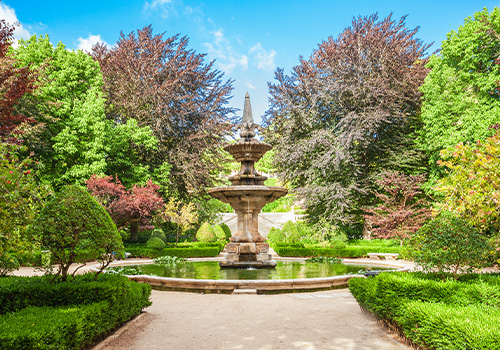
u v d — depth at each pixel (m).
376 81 24.89
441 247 6.18
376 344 5.20
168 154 28.83
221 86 31.25
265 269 12.69
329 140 26.45
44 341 3.69
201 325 6.18
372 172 29.45
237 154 14.45
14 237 4.83
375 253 20.44
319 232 26.19
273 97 29.17
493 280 5.84
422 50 28.72
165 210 23.73
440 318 4.31
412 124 29.08
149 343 5.20
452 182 8.80
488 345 3.44
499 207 7.66
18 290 5.32
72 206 5.60
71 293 5.33
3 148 5.30
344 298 8.66
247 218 13.68
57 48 23.05
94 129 22.00
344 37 27.25
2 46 13.41
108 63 29.42
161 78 28.84
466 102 22.19
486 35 21.78
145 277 10.35
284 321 6.46
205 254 20.23
